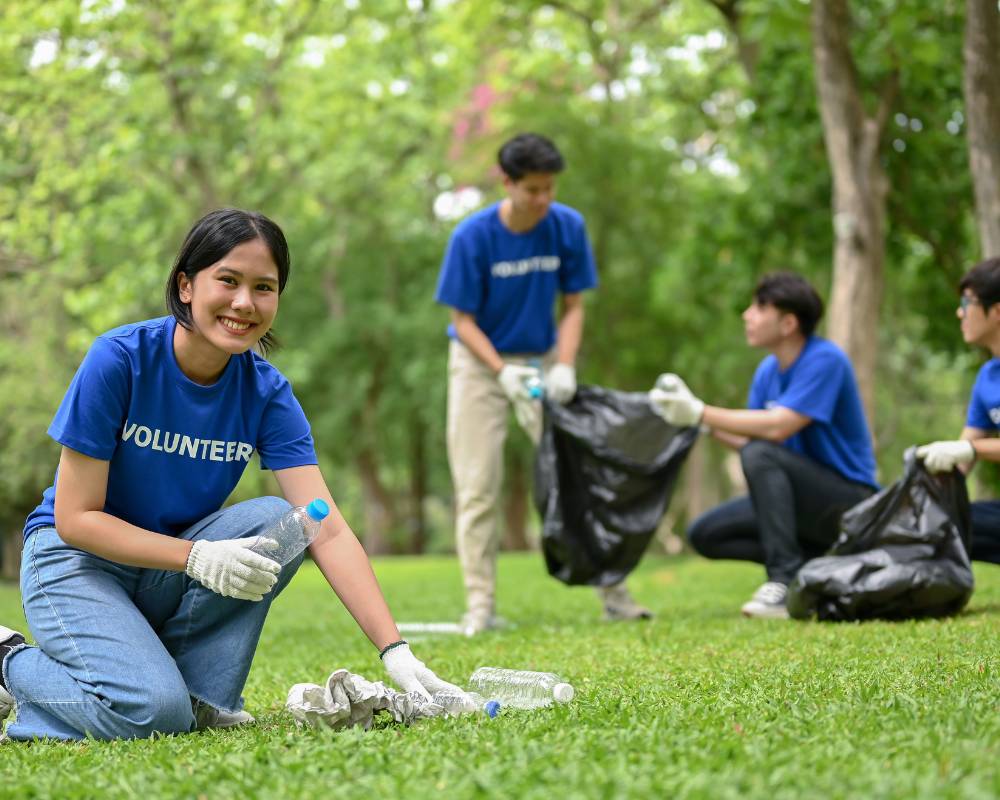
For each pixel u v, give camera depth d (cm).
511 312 588
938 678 315
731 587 783
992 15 706
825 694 296
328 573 313
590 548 562
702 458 1928
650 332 1892
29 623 299
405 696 283
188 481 307
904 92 1141
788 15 979
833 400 553
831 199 1313
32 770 248
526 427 587
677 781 203
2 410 1526
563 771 212
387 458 2723
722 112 1778
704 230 1477
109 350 290
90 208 1282
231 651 303
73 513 289
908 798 189
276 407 316
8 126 1231
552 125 1834
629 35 1825
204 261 285
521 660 418
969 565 494
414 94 1888
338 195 2073
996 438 512
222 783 224
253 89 1623
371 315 2309
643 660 401
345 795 209
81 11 1256
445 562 1620
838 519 558
